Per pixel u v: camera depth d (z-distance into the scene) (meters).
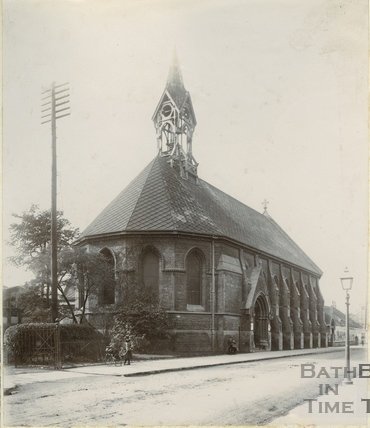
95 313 37.81
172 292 37.81
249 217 58.72
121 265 37.97
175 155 46.59
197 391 17.73
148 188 41.50
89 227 41.44
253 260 47.75
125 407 15.07
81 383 19.61
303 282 61.38
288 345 52.53
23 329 26.12
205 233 39.66
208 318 39.00
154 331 35.78
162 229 38.19
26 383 19.56
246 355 37.53
